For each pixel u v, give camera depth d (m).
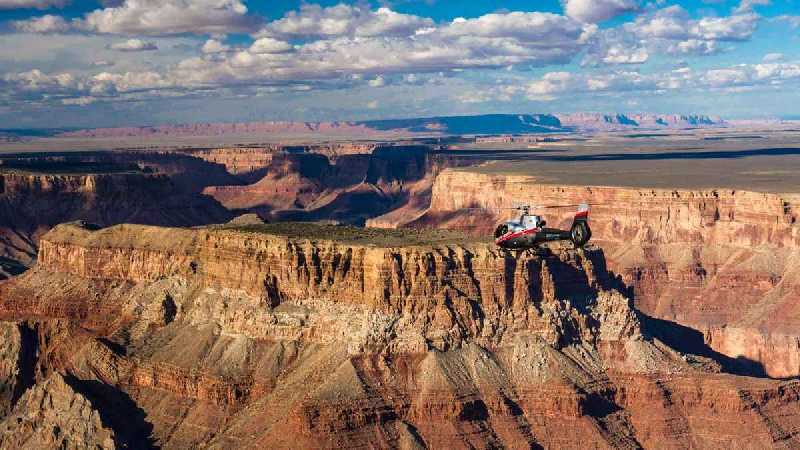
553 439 190.75
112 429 199.25
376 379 191.88
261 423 192.75
